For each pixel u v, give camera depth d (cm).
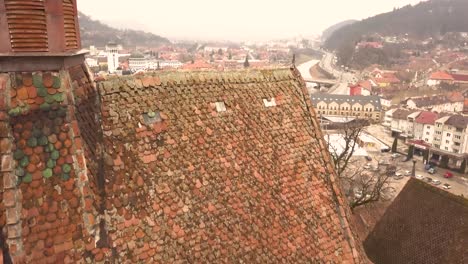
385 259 2325
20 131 670
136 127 880
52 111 710
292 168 1147
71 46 769
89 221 716
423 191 2367
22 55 668
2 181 645
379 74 18562
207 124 1024
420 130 10544
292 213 1073
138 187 818
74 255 691
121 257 743
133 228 777
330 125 10825
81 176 720
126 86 910
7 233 636
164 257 798
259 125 1144
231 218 944
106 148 810
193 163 939
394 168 7494
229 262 892
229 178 990
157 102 951
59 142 709
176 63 18975
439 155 9262
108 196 770
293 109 1263
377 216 4241
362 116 13112
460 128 9388
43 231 667
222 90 1119
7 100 662
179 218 855
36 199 669
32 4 673
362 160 8150
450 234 2086
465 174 8244
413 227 2289
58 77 726
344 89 17212
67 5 754
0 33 650
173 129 945
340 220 1166
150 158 867
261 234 980
